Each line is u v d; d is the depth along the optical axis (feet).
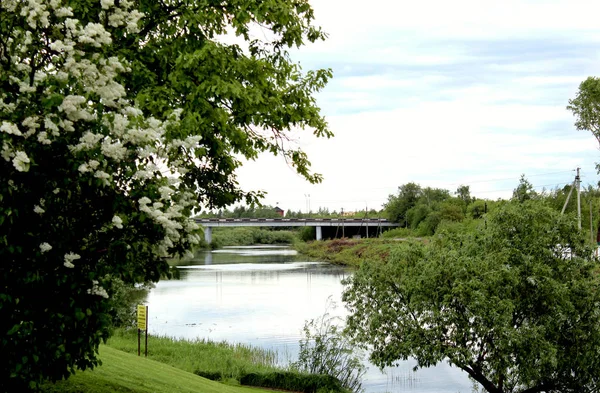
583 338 68.74
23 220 23.56
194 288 202.59
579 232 75.77
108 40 25.58
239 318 140.67
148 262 26.71
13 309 23.73
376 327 74.69
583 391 70.33
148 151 25.05
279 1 49.98
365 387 85.56
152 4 44.88
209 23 49.29
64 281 23.88
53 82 24.16
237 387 74.13
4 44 25.36
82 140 23.90
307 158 58.49
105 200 24.62
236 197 51.67
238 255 410.93
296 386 78.23
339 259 326.85
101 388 39.01
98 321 25.67
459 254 77.30
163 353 91.40
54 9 25.18
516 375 71.51
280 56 55.77
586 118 227.81
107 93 25.39
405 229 413.39
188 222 26.73
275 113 50.75
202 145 44.70
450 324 69.87
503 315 65.82
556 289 68.08
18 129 23.18
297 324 131.54
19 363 24.02
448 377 92.02
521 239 74.74
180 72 44.65
